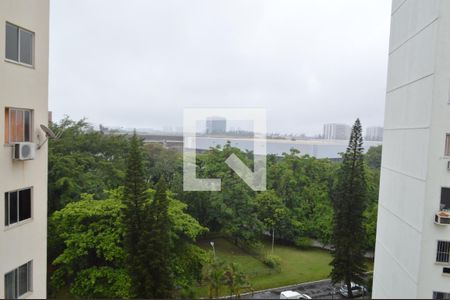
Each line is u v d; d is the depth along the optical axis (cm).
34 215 663
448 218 618
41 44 671
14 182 611
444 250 640
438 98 638
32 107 650
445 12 628
